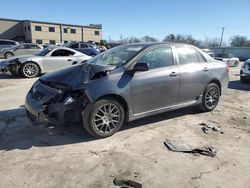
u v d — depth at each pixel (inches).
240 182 130.3
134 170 139.3
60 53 465.4
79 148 163.0
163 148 165.0
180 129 197.3
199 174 136.6
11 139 175.2
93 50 783.7
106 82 170.9
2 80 414.9
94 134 172.9
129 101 181.3
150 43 205.3
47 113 168.6
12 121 209.3
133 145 168.4
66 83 170.1
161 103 200.5
